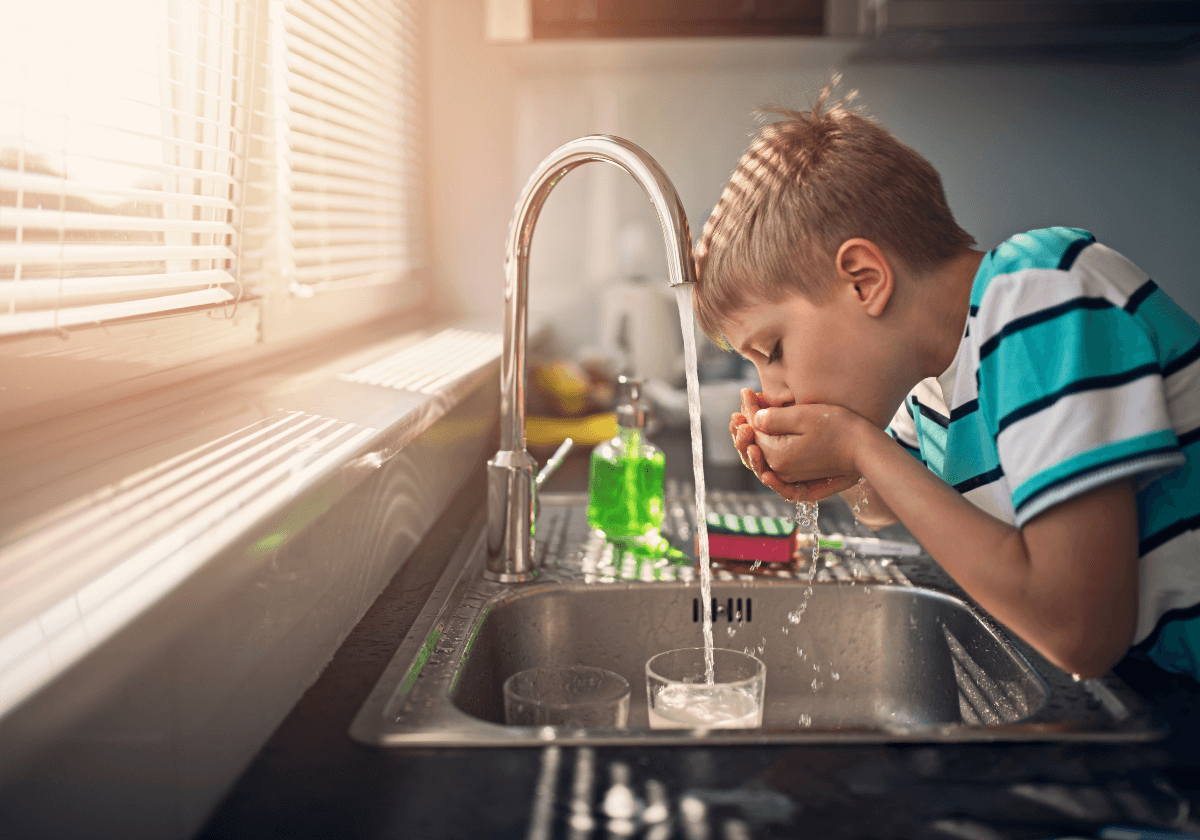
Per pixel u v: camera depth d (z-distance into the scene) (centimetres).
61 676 34
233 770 55
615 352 212
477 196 209
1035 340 65
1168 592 69
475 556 101
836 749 57
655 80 229
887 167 75
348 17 144
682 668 77
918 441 99
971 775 54
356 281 155
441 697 65
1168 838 47
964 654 84
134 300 85
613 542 108
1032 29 189
